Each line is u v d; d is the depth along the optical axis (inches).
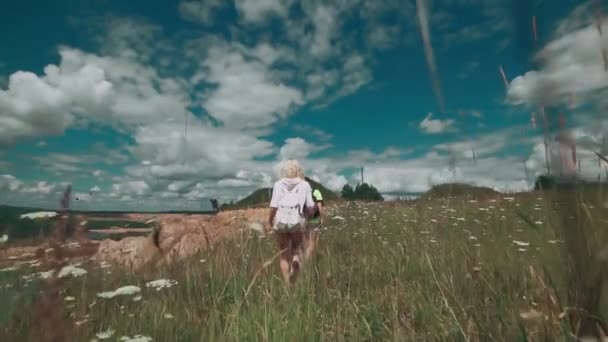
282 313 102.0
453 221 258.1
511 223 209.2
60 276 38.8
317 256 184.9
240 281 131.4
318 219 196.9
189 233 255.0
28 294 69.2
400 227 281.3
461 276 115.7
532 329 53.4
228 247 192.9
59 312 39.6
